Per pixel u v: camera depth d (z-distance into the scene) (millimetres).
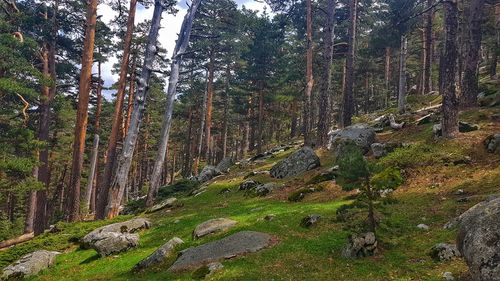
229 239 11031
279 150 30766
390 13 27812
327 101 22844
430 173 13789
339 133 21734
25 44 21234
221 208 16969
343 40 38438
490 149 13836
